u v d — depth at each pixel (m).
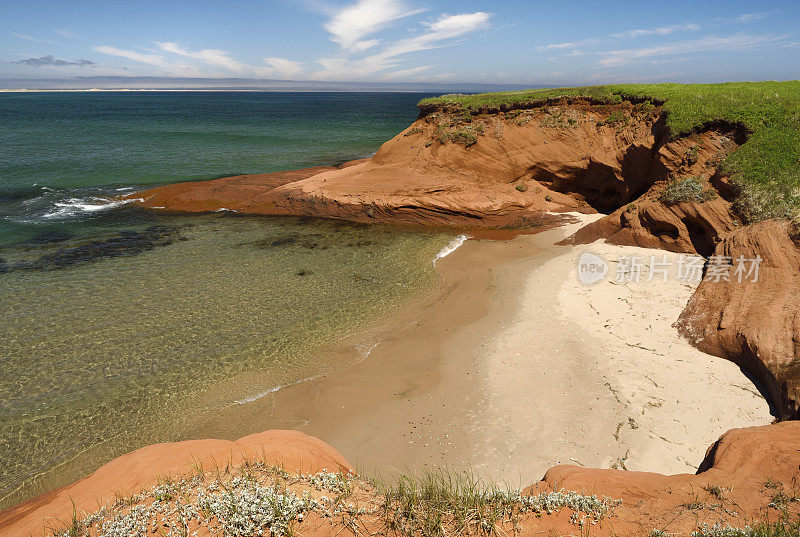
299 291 18.17
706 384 11.40
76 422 11.06
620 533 4.84
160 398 11.96
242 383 12.64
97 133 67.12
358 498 5.25
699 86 26.92
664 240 19.53
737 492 5.55
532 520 5.04
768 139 18.50
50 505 5.32
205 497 4.97
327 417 11.37
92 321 15.52
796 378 9.85
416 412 11.42
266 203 30.42
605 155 25.92
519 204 26.80
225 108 144.62
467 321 15.88
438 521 4.82
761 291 13.00
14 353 13.61
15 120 89.62
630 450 9.61
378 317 16.28
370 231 26.00
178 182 37.19
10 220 26.92
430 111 32.97
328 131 73.94
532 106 28.84
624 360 12.73
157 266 20.34
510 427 10.67
